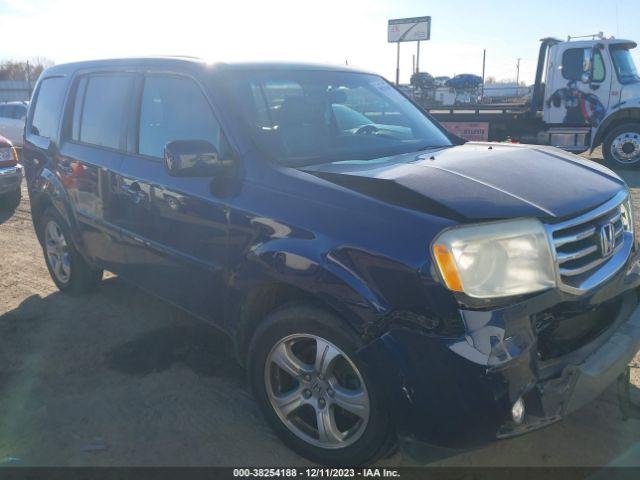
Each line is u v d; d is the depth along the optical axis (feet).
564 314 8.62
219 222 10.28
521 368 7.72
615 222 9.68
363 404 8.61
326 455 9.25
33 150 16.83
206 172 10.03
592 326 9.35
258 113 10.95
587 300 8.68
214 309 10.96
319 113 11.84
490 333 7.62
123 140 13.15
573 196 9.04
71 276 16.39
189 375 12.32
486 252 7.77
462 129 48.60
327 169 9.87
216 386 11.89
